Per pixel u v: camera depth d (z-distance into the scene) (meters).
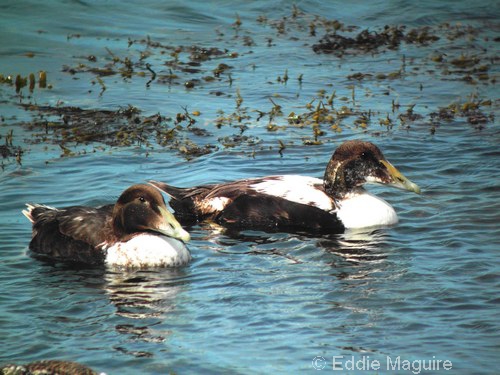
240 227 14.52
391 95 21.30
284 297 11.29
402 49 25.34
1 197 15.10
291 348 9.88
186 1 28.53
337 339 10.11
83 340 10.10
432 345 9.94
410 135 18.38
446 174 16.23
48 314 10.84
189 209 14.96
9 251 13.09
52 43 24.38
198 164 16.92
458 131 18.62
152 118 19.25
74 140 18.06
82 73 22.30
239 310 10.90
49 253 13.02
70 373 7.79
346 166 14.63
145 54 23.89
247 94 21.17
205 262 12.72
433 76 22.92
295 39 25.88
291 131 18.75
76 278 12.13
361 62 24.06
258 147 17.80
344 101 20.78
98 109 19.83
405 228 13.98
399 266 12.34
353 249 13.20
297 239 13.80
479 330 10.28
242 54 24.33
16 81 20.94
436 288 11.49
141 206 12.79
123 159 17.09
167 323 10.55
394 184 14.59
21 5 27.02
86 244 12.88
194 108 20.11
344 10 28.67
